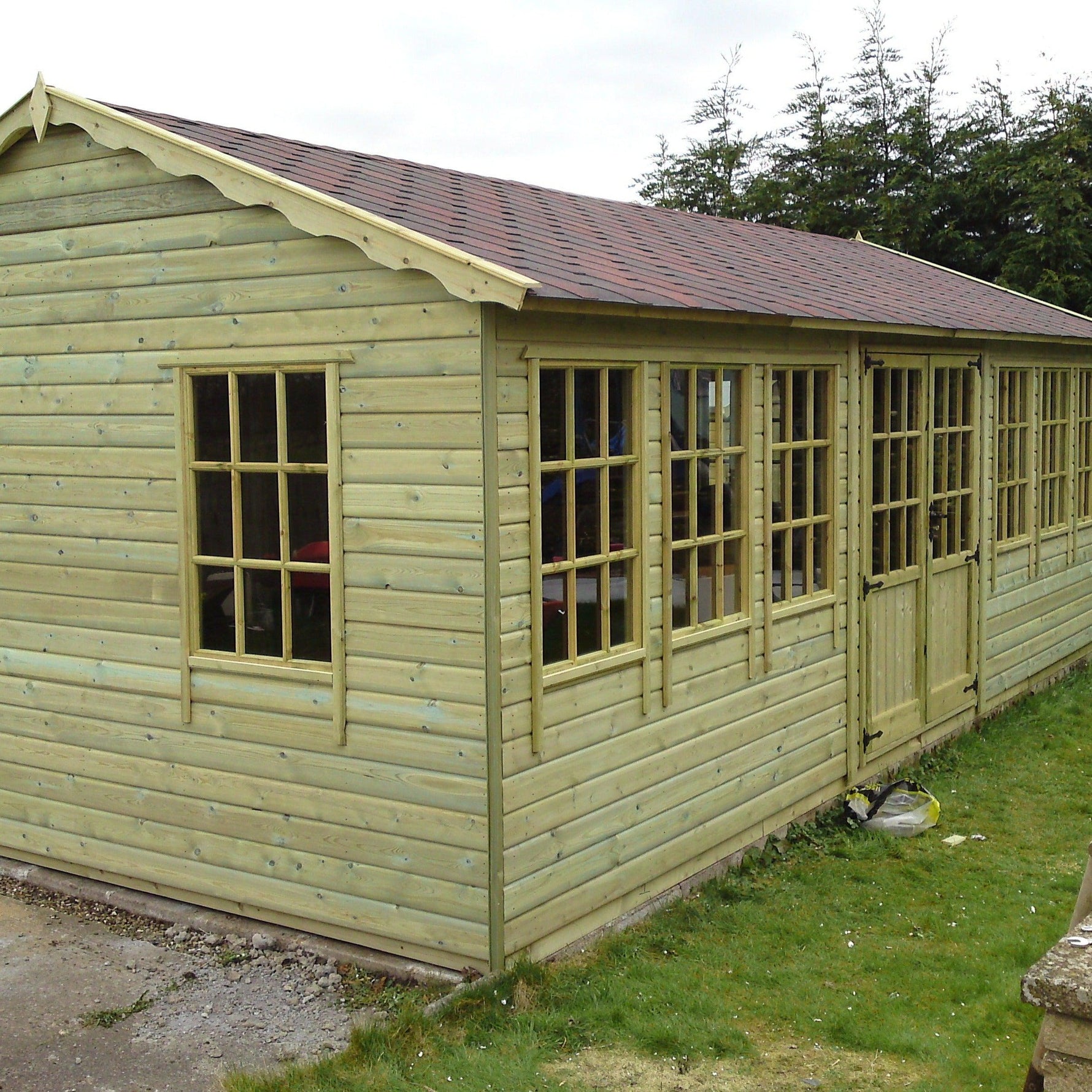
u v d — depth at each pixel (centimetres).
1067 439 1147
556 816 556
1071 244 2158
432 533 526
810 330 729
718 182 2950
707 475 652
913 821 755
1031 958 570
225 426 588
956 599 945
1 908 642
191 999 541
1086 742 955
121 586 628
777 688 721
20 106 616
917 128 2516
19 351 649
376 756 552
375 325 533
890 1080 462
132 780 635
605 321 566
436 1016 502
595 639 579
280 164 608
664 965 558
